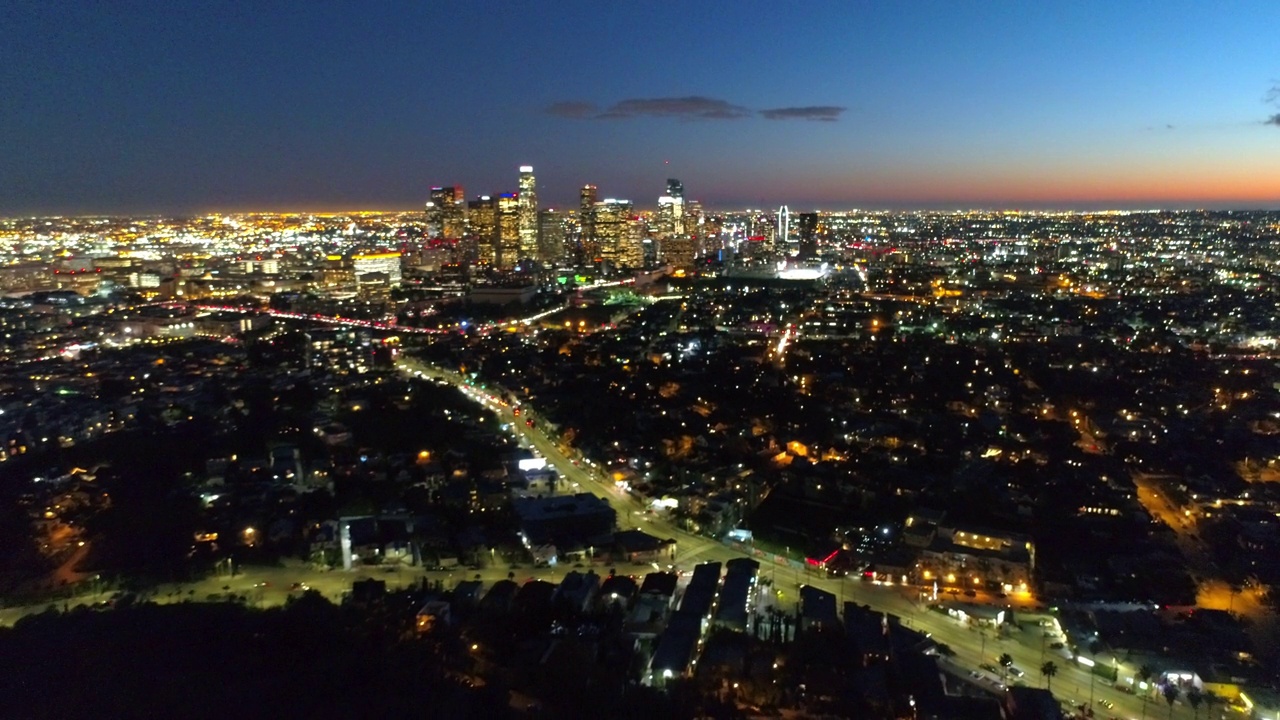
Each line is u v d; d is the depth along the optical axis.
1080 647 150.12
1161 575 174.62
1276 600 166.12
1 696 134.50
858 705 133.38
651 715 130.00
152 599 176.88
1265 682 137.50
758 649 150.12
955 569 180.12
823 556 189.75
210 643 149.50
